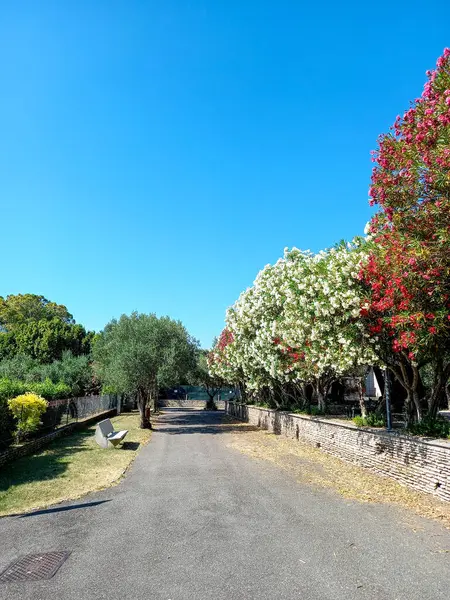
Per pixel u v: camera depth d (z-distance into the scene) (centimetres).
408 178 758
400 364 1096
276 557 527
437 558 518
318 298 1141
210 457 1346
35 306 6656
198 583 459
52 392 1983
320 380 1772
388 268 830
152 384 2475
